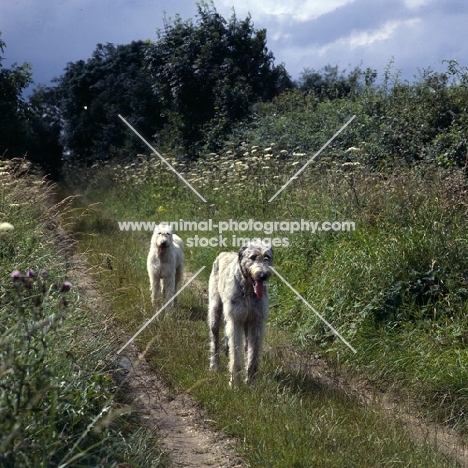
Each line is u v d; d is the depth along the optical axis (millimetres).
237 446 4773
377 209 8000
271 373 5980
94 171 22688
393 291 6770
